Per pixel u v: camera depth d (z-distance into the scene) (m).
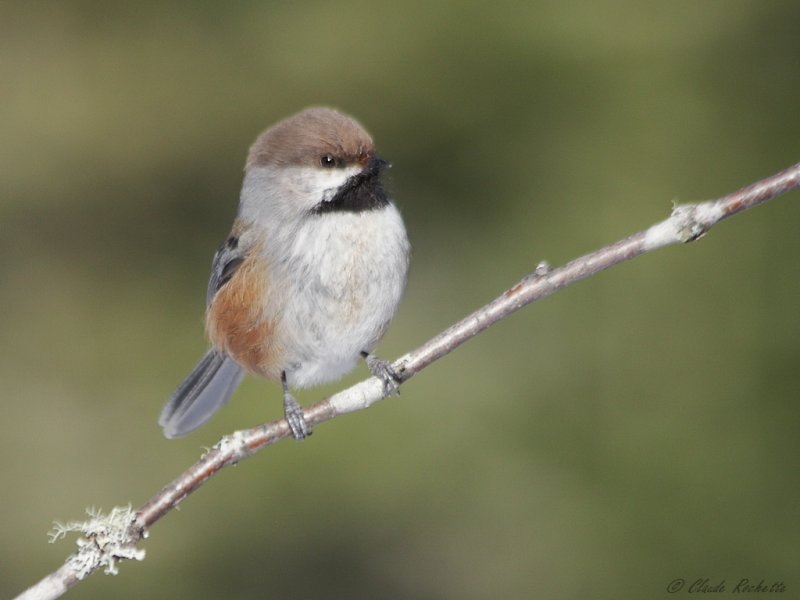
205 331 9.07
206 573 11.89
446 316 13.48
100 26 15.10
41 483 12.61
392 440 11.64
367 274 8.08
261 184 8.31
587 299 11.98
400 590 11.91
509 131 13.39
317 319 8.11
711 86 12.62
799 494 10.39
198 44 14.95
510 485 11.29
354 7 14.02
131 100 14.99
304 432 7.87
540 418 11.52
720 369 11.16
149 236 15.12
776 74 12.57
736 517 10.38
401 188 14.08
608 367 11.59
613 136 12.69
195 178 15.23
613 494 10.77
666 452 10.84
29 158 14.99
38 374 13.65
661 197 12.27
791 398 10.82
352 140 8.02
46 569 12.16
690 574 10.31
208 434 12.16
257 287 8.22
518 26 13.16
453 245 13.83
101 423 13.03
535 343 12.11
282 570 11.93
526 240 12.95
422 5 13.59
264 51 14.61
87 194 15.15
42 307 14.49
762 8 12.64
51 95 14.95
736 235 11.55
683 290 11.63
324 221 8.02
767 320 11.22
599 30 12.91
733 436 10.77
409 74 13.74
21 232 14.99
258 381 11.98
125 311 14.36
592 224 12.46
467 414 11.77
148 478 12.31
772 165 12.16
